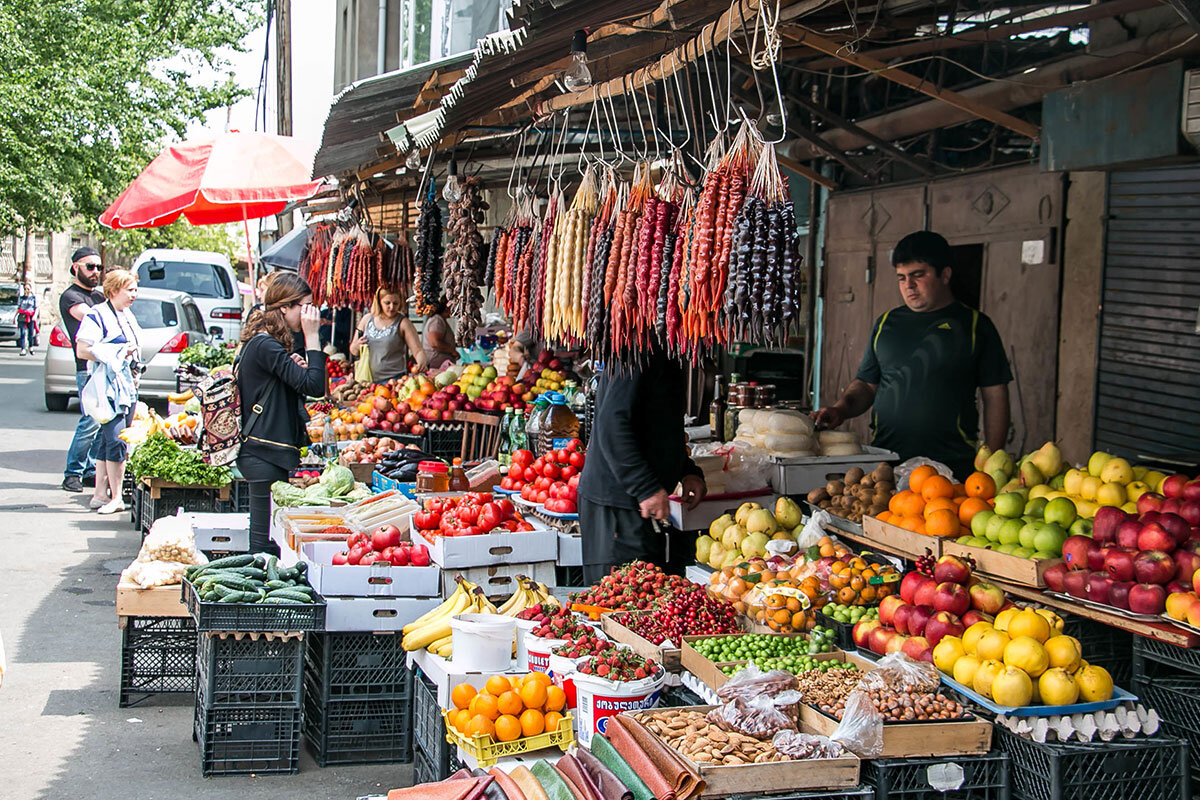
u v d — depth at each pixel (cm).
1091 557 375
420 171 850
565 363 938
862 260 930
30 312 3394
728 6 396
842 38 551
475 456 882
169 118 2884
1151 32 616
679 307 394
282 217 1820
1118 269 686
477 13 1193
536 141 715
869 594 431
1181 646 336
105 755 500
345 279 1012
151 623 571
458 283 644
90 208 2934
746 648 395
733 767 306
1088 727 326
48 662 627
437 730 409
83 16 2753
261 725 488
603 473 513
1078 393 716
